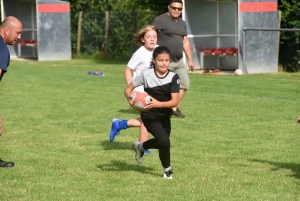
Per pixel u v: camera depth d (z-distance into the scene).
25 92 52.03
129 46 94.31
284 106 43.12
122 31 95.00
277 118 37.97
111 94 50.66
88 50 99.00
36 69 76.44
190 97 48.34
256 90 52.84
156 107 22.36
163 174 23.67
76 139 31.47
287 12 72.31
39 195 20.69
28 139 31.42
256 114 39.59
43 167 25.08
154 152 28.38
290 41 70.25
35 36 103.94
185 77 37.44
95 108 42.75
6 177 23.31
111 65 83.50
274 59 69.88
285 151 28.28
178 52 36.88
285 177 23.28
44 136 32.28
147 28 27.83
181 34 36.94
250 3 68.19
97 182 22.53
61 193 20.97
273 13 69.38
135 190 21.33
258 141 30.73
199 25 76.50
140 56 27.83
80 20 98.81
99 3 110.56
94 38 98.38
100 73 67.94
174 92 22.72
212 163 25.83
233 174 23.80
